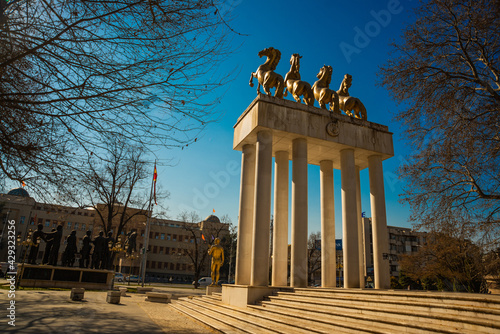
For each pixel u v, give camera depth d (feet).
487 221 54.08
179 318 48.21
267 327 34.50
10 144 19.69
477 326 22.90
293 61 68.13
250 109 59.82
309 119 59.57
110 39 20.80
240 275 56.03
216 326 39.24
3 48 20.30
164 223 259.19
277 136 59.36
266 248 52.90
